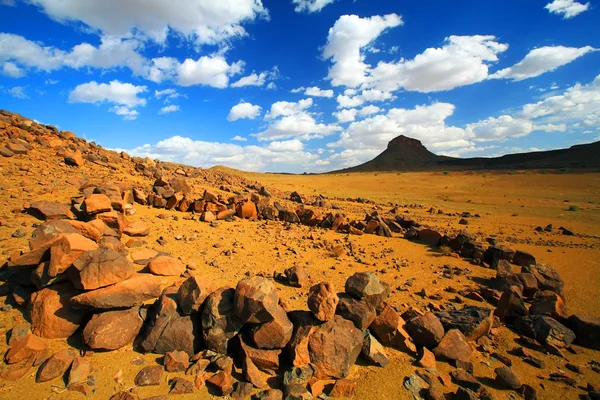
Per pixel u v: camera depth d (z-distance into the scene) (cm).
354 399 548
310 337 624
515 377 602
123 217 1162
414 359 664
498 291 1002
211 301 622
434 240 1625
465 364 648
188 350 605
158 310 641
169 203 1639
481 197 4591
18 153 1762
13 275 732
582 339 774
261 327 609
